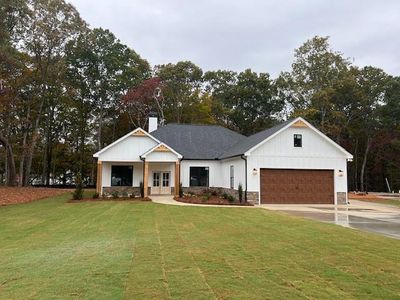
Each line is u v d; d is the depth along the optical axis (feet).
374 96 142.41
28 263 22.25
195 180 88.79
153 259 22.76
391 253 24.61
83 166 154.71
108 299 15.62
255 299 15.58
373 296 16.05
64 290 16.88
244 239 30.01
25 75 104.32
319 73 137.80
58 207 59.72
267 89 158.30
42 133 146.51
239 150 77.30
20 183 118.32
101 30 145.79
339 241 29.09
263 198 70.49
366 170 154.51
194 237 30.99
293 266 21.13
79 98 146.30
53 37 101.96
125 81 146.41
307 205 68.85
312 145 73.26
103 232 34.32
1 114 103.35
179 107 159.33
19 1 87.92
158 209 55.26
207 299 15.61
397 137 144.66
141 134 82.58
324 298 15.78
